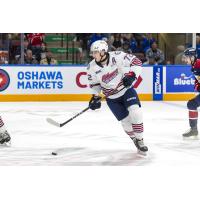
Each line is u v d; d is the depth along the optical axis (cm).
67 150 808
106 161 724
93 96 759
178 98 1633
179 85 1630
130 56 716
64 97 1595
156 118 1195
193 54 883
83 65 1595
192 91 1634
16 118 1193
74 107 1423
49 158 746
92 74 734
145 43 1912
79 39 2045
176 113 1290
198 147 838
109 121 1145
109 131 1004
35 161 724
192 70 890
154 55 1831
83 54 1944
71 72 1593
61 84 1591
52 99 1589
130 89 736
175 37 2128
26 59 1741
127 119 757
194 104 895
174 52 2159
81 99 1602
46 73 1580
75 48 2011
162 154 777
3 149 818
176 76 1625
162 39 2127
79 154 775
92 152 792
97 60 711
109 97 744
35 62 1750
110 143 873
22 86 1571
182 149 820
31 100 1580
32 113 1288
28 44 1816
